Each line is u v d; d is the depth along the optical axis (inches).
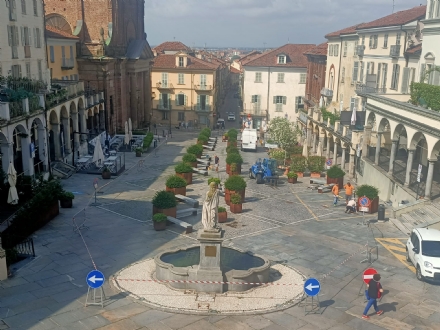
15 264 804.6
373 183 1433.3
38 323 609.9
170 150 2268.7
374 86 1708.9
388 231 1048.8
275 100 3243.1
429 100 1151.0
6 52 1406.3
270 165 1642.5
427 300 709.3
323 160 1692.9
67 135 1700.3
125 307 661.3
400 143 1529.3
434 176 1302.9
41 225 1011.9
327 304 688.4
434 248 796.0
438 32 1247.5
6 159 1192.2
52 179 1421.0
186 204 1253.1
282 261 858.1
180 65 3196.4
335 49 2223.2
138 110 2871.6
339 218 1153.4
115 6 2320.4
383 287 751.1
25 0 1533.0
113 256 861.2
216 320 633.0
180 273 711.7
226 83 5585.6
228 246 864.9
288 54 3218.5
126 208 1202.0
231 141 2347.4
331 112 2058.3
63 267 801.6
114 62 2374.5
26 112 1278.3
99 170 1660.9
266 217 1154.0
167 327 612.1
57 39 1967.3
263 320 637.3
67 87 1701.5
